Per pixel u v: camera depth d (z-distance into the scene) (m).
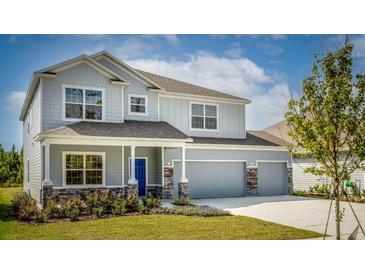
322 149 7.52
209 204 17.45
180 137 18.02
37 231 10.56
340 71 7.57
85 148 17.70
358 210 15.82
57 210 12.90
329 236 10.12
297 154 8.36
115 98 18.59
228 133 23.05
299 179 25.27
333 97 7.34
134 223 11.70
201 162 20.70
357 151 7.38
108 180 18.14
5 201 19.33
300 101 7.86
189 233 10.35
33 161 20.11
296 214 14.22
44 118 16.80
